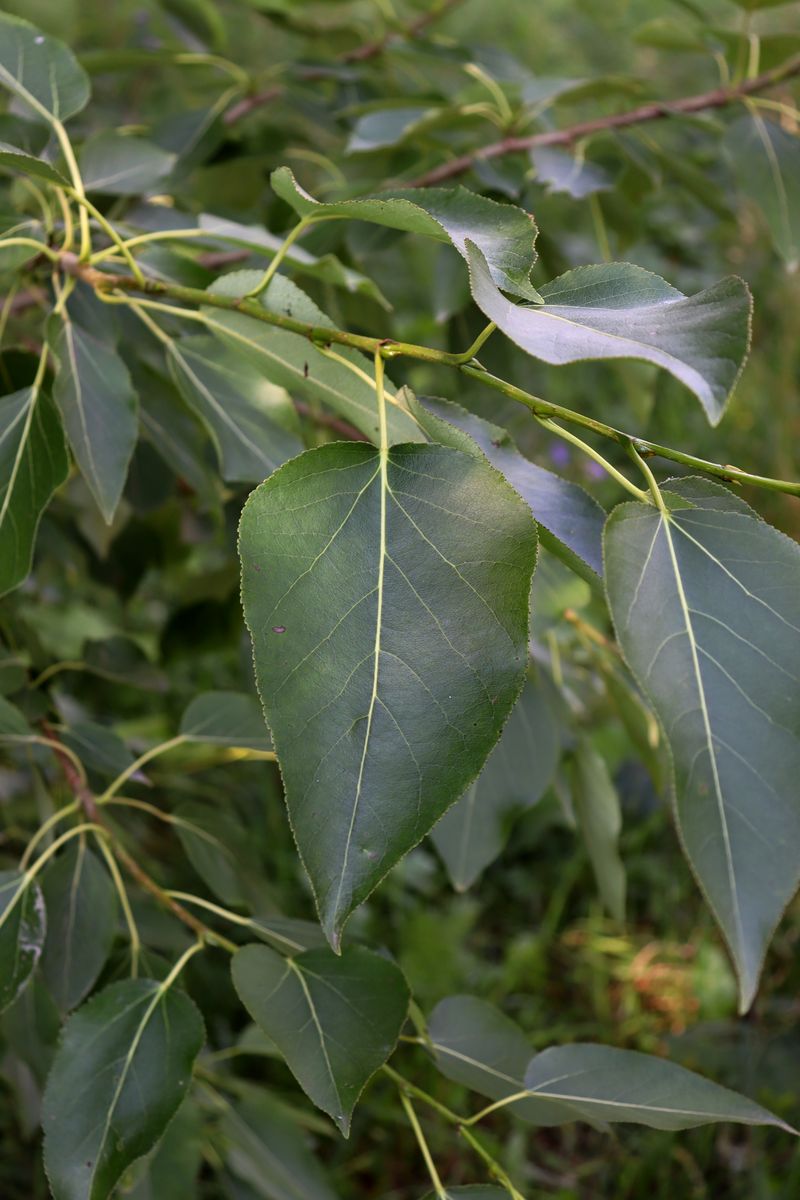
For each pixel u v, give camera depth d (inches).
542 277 41.9
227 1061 52.1
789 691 21.7
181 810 32.4
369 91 45.9
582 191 37.7
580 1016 61.6
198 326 31.7
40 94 28.8
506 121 40.1
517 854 68.9
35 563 39.5
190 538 42.7
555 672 35.2
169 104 55.4
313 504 22.7
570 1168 54.5
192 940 34.7
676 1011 60.9
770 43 40.1
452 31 102.1
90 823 30.2
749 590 22.1
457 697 22.3
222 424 29.9
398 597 22.5
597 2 78.1
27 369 32.2
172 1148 31.5
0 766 40.7
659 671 21.8
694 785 21.5
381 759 22.2
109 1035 26.9
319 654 22.4
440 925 59.5
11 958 27.8
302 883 62.4
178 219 33.4
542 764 33.5
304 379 26.0
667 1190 52.4
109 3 70.0
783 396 81.4
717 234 87.1
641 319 22.4
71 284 27.8
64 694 39.9
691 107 41.1
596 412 76.9
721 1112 26.3
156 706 59.6
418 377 62.9
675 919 66.0
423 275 49.6
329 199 39.9
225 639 42.3
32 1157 48.4
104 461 27.8
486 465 22.8
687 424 80.4
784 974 60.0
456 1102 54.9
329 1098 26.0
